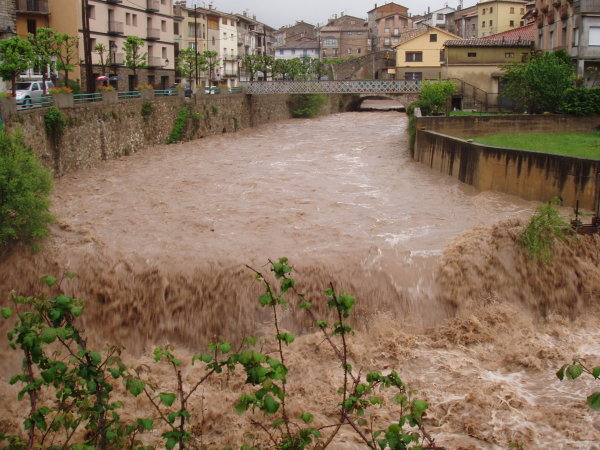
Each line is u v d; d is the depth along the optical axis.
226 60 90.88
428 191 29.72
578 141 35.06
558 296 20.31
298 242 22.33
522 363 16.89
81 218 25.25
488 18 91.50
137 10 59.09
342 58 116.12
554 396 15.40
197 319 19.55
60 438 13.84
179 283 19.86
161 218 25.33
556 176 25.62
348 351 17.64
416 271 20.23
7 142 21.91
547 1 47.97
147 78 61.50
